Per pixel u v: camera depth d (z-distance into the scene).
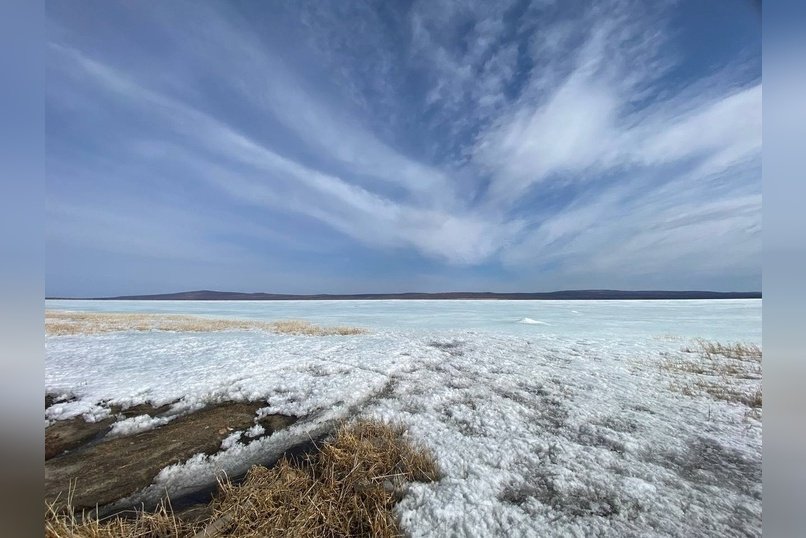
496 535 3.21
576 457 4.50
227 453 4.89
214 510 3.58
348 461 4.25
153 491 4.07
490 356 10.24
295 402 6.67
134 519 3.53
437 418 5.77
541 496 3.76
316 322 22.22
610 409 6.02
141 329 17.56
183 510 3.71
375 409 6.21
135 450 5.00
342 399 6.73
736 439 4.89
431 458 4.50
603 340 13.06
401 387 7.40
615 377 7.92
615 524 3.33
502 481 4.01
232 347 11.98
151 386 7.58
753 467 4.20
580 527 3.29
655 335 14.25
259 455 4.82
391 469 4.25
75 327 18.33
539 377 7.99
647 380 7.64
